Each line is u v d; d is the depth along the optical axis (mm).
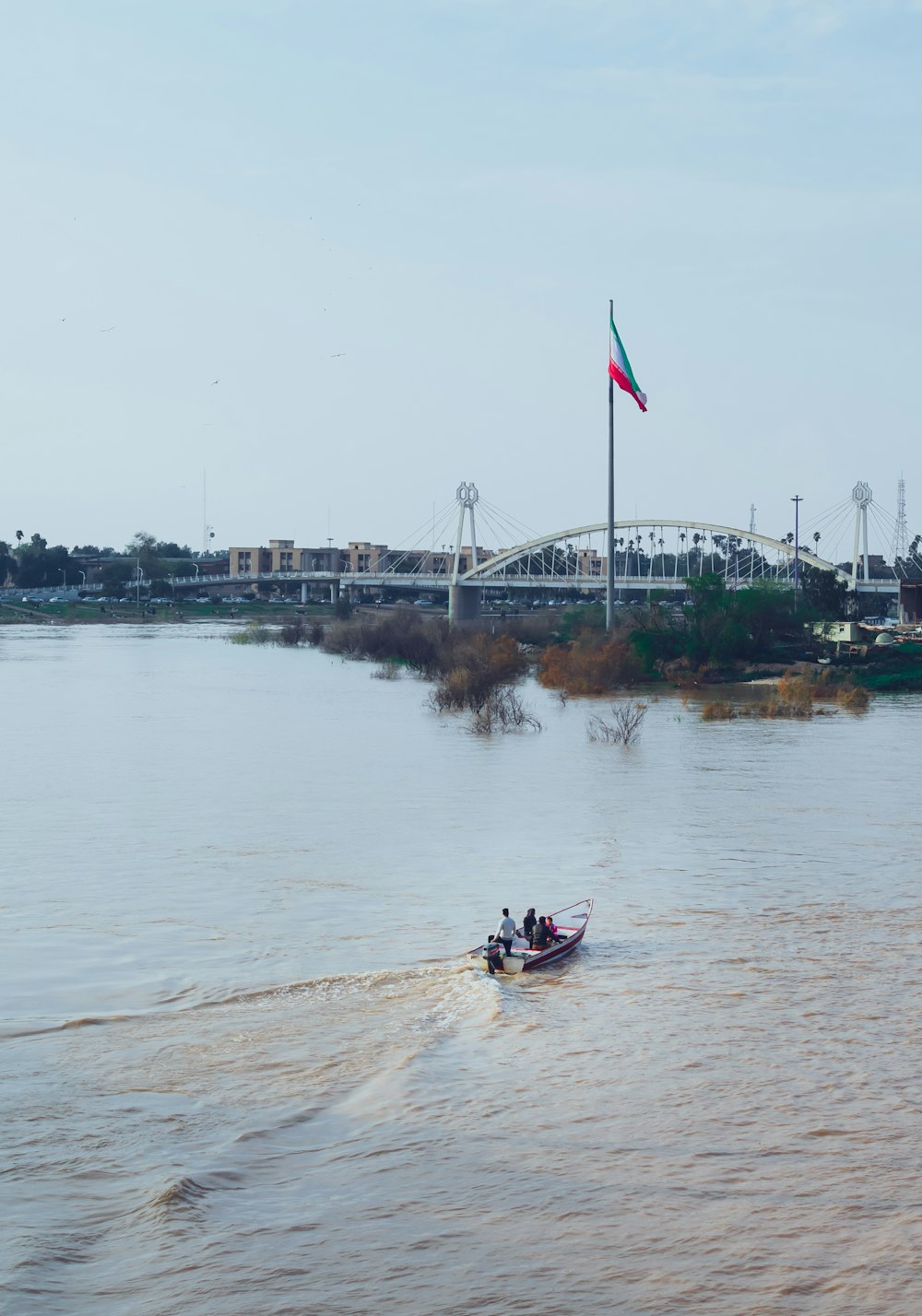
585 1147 20453
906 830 44688
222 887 37031
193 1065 24016
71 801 51094
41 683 112312
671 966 29688
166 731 76062
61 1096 22641
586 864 39719
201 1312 16062
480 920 33625
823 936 31906
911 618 151375
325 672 127188
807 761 61969
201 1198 18891
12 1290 16359
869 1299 16141
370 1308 16141
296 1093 22750
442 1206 18625
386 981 28828
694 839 43406
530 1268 16969
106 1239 17797
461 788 54188
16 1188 19219
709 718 81000
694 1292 16375
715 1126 21172
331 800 51281
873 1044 24688
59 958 30469
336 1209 18562
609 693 99625
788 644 117938
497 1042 25062
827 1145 20438
